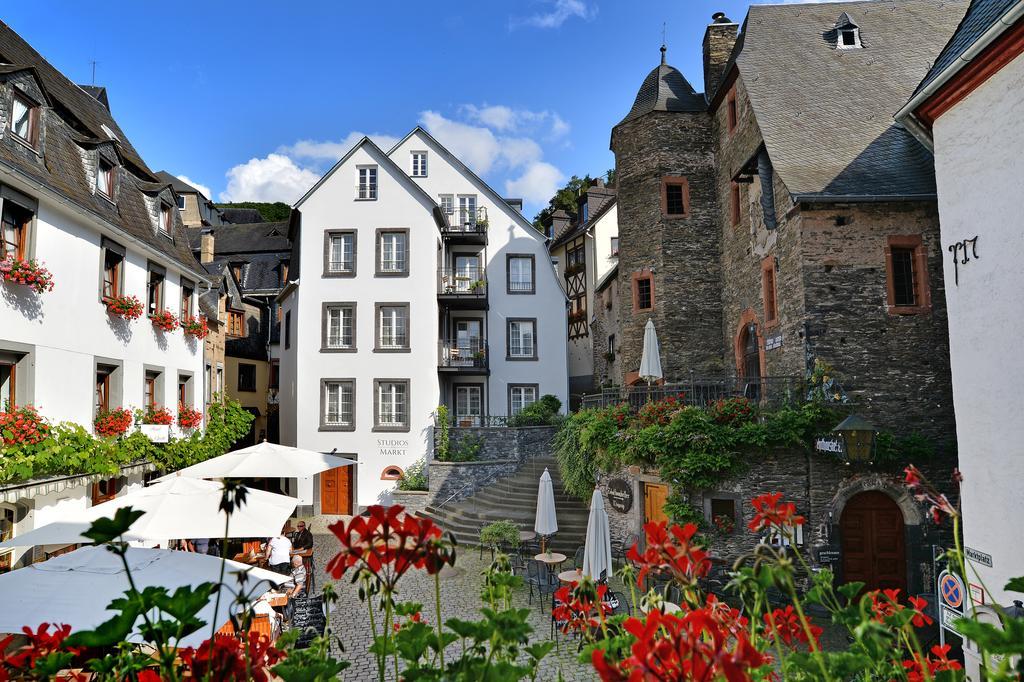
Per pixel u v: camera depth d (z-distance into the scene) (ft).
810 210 45.03
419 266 77.77
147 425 48.62
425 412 75.66
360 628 35.42
